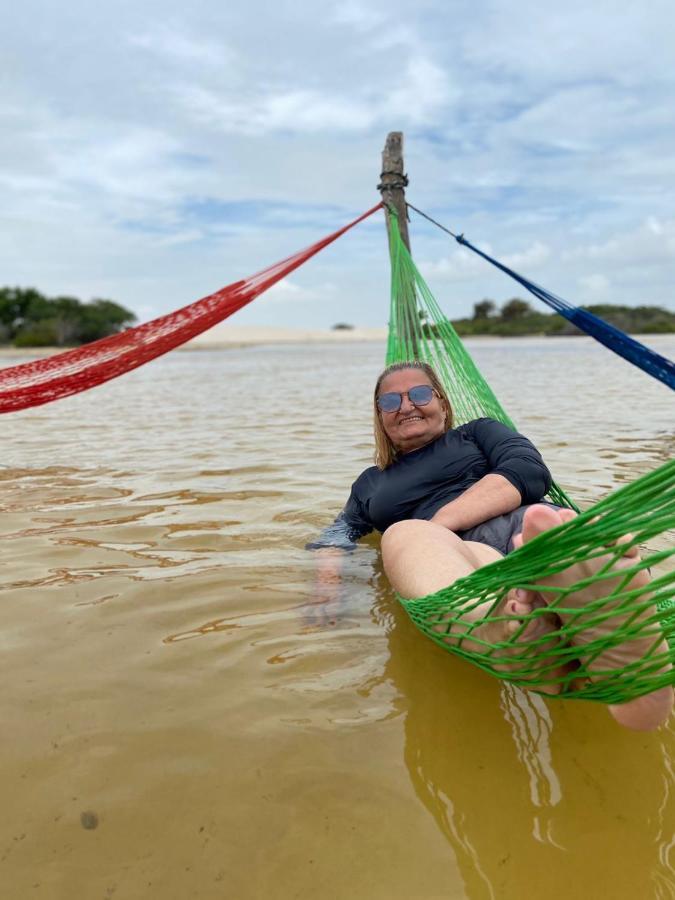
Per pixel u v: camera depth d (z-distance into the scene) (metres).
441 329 4.51
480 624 1.79
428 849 1.49
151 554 3.23
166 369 19.88
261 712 1.95
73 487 4.56
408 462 3.10
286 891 1.39
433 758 1.77
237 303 4.46
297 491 4.37
